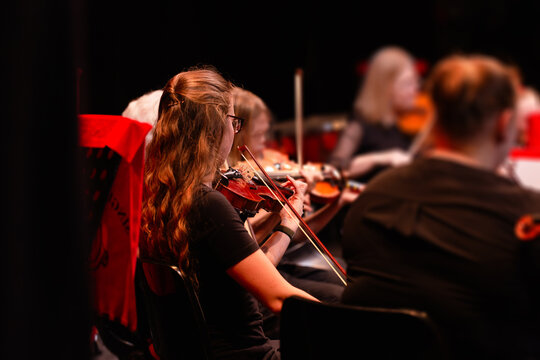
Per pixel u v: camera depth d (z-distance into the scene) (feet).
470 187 5.13
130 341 7.90
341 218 10.59
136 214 6.80
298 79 11.27
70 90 5.03
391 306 5.27
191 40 17.42
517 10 29.27
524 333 5.09
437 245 5.09
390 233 5.33
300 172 9.57
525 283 4.94
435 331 4.92
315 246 8.41
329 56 25.54
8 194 4.72
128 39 15.37
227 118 6.81
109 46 14.96
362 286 5.43
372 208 5.48
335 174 10.30
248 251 6.20
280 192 7.85
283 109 22.31
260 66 21.25
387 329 5.16
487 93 5.21
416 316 4.96
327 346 5.64
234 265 6.18
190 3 17.08
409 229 5.18
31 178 4.85
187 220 6.35
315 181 9.75
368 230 5.46
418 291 5.16
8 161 4.70
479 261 4.97
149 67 15.85
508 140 5.40
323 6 24.89
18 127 4.72
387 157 15.88
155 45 16.01
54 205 5.01
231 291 6.55
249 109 9.16
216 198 6.36
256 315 6.83
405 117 17.19
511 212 4.98
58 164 4.99
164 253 6.63
